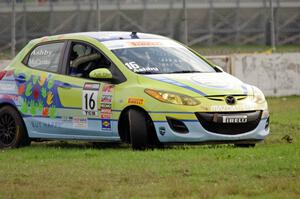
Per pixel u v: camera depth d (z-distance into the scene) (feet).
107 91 108.47
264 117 106.93
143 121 104.73
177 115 102.68
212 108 102.94
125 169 87.81
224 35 339.16
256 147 106.42
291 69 217.56
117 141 109.09
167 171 85.97
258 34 343.46
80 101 111.34
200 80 107.04
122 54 111.45
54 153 105.19
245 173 83.87
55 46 118.11
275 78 216.13
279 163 88.58
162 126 103.45
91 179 82.69
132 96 105.70
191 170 85.87
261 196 73.15
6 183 82.58
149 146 106.42
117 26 309.01
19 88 118.93
